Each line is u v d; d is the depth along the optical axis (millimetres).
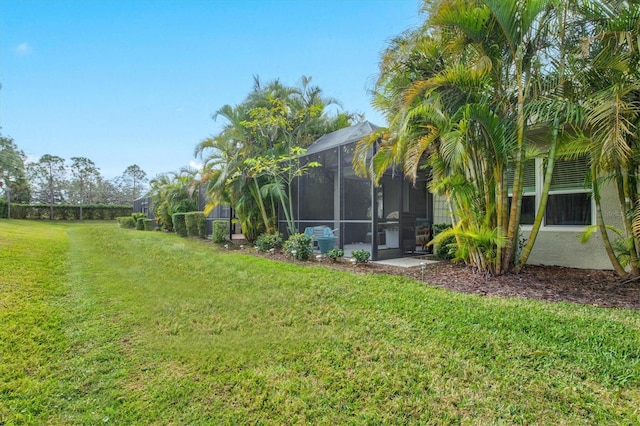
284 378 2768
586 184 5812
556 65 5004
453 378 2672
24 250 8648
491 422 2180
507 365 2805
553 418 2188
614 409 2236
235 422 2266
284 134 11289
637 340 3080
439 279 5832
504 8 4500
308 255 8367
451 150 4766
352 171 9734
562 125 5172
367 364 2932
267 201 12008
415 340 3334
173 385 2689
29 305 4473
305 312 4262
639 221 4582
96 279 6227
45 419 2285
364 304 4418
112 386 2678
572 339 3168
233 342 3473
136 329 3838
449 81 5020
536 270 6297
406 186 9391
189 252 9555
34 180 38438
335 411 2350
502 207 5512
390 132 5863
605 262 6242
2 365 2930
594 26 4703
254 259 8320
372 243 8070
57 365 2986
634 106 4164
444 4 4707
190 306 4652
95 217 35406
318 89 12039
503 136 5074
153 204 22844
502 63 5160
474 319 3730
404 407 2359
